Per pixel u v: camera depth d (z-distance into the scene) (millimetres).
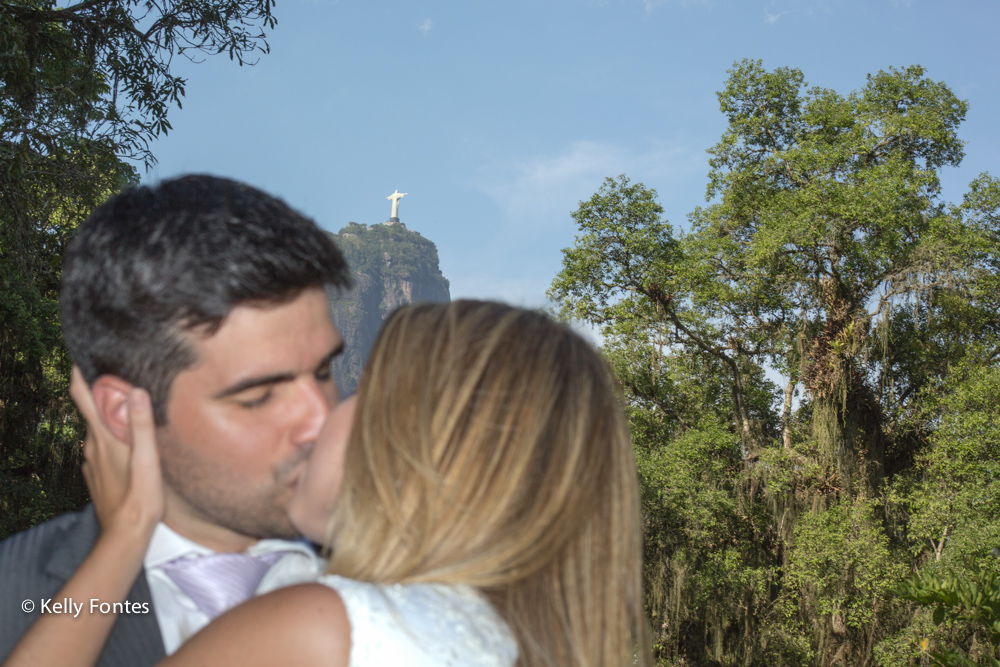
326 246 1062
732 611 19047
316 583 862
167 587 1070
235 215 965
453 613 839
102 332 984
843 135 21328
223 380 963
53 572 1096
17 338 13172
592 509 944
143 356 967
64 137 6980
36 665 943
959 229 19688
